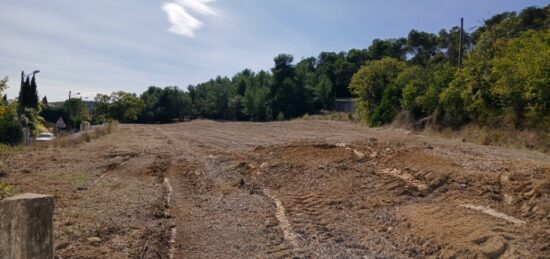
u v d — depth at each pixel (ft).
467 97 82.53
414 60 239.09
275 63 266.98
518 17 125.70
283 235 23.17
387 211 26.35
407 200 28.40
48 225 10.66
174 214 28.27
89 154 61.93
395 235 22.33
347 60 299.99
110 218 25.80
